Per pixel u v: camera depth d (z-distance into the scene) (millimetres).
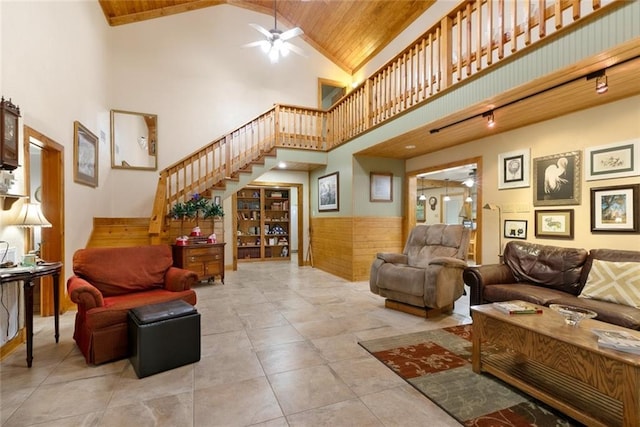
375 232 5828
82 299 2504
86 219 4773
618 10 2100
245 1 7164
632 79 2621
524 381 2092
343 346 2816
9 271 2412
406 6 5992
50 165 3764
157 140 6449
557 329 1902
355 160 5684
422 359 2549
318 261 7102
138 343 2260
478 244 4551
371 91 5094
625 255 2793
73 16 4266
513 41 2785
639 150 2955
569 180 3496
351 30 7035
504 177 4180
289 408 1901
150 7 6316
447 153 5094
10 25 2787
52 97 3605
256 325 3357
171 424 1750
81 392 2076
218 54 6977
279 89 7508
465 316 3682
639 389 1487
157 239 4969
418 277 3598
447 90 3500
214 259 5418
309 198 7656
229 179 6031
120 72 6176
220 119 6965
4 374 2320
